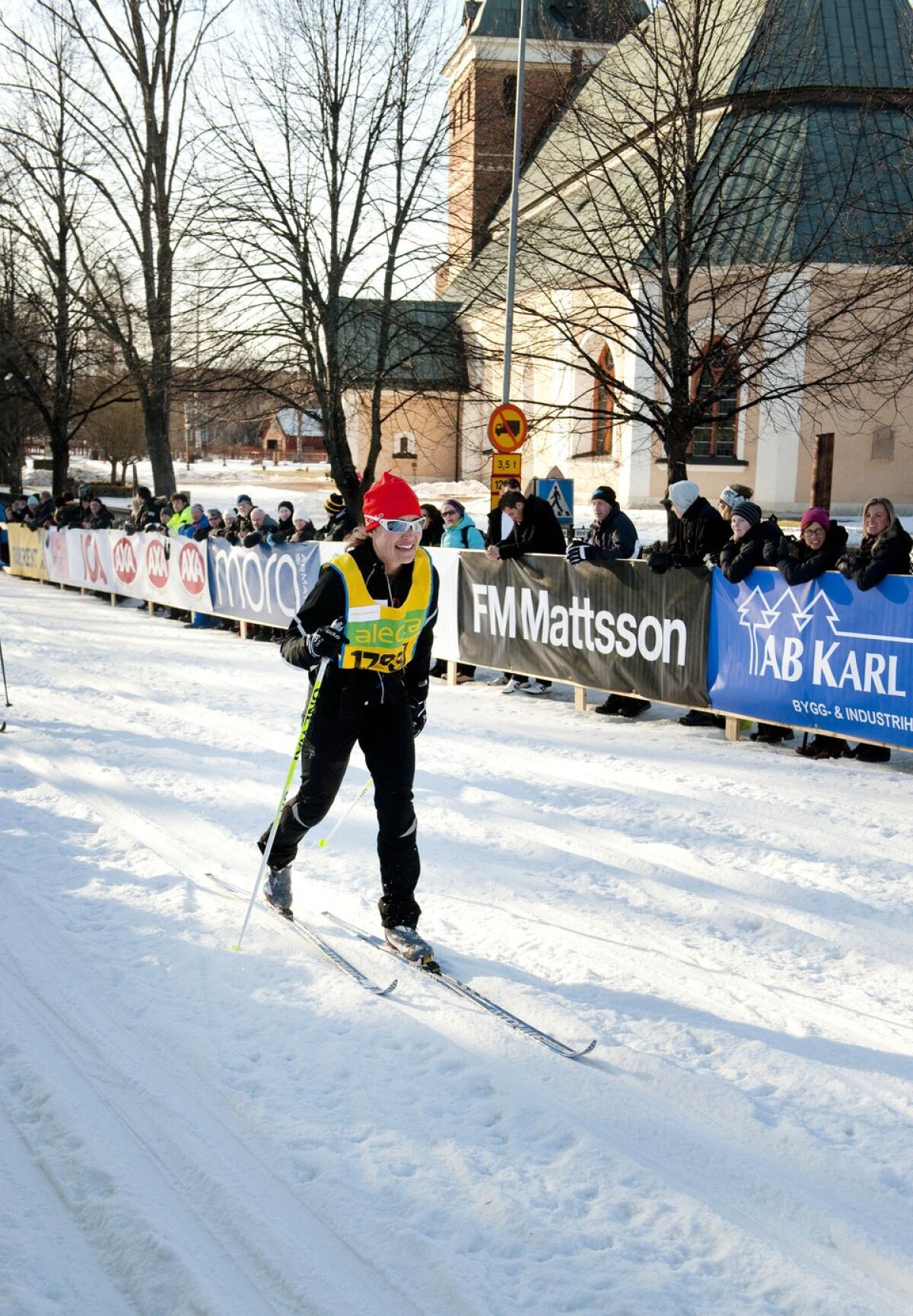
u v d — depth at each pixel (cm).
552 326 1477
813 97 1427
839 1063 329
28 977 380
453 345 1848
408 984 378
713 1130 293
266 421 1984
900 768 695
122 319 2425
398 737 394
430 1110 300
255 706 885
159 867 493
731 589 743
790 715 715
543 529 902
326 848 525
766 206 1437
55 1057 327
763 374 1498
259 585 1259
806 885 485
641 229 1381
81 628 1411
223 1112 297
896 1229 253
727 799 618
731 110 1390
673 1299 228
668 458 1320
